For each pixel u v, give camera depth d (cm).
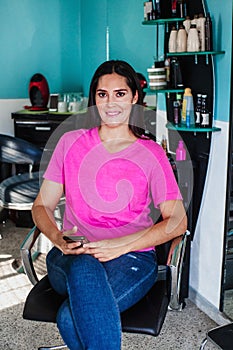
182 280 243
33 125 381
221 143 224
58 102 388
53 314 155
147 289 158
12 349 216
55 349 208
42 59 412
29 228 365
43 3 400
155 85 251
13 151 334
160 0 250
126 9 298
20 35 402
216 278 237
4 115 410
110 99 164
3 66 402
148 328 148
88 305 141
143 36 281
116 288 150
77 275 147
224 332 170
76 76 407
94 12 356
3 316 244
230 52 212
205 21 221
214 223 235
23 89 413
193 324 235
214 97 226
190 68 243
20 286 276
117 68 165
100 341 137
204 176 239
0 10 393
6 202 296
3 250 324
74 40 401
